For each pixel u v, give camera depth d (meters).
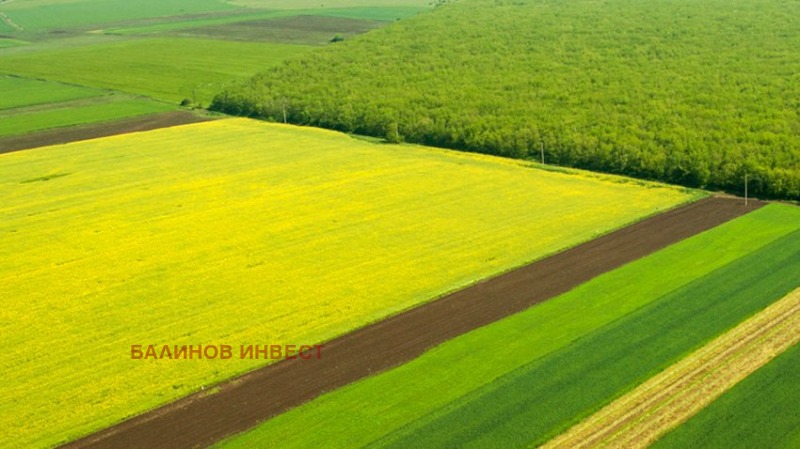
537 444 36.34
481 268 56.06
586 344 44.66
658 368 41.91
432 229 63.97
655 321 46.94
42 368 45.22
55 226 68.12
